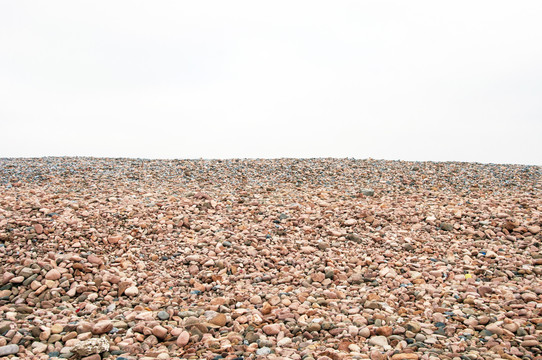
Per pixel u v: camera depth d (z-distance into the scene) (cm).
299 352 439
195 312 544
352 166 1586
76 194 1037
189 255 730
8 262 638
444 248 787
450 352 434
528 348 442
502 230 842
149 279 654
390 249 784
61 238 729
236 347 450
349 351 442
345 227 888
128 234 792
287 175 1423
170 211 921
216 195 1116
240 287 631
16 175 1272
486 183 1299
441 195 1144
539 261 689
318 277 662
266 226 882
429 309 544
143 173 1387
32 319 510
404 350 434
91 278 631
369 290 620
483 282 636
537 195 1101
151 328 493
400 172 1480
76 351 429
